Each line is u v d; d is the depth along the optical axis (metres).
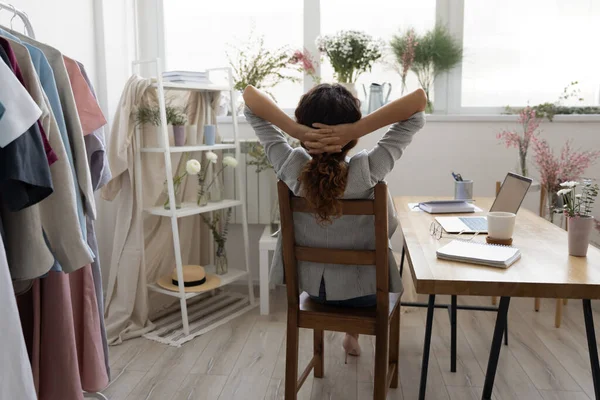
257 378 2.37
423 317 3.07
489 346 2.67
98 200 3.20
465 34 3.58
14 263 1.42
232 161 3.17
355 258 1.71
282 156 1.76
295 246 1.78
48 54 1.59
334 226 1.74
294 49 3.69
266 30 3.69
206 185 3.46
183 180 3.31
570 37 3.50
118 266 3.02
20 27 2.52
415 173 3.60
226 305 3.35
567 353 2.59
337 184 1.61
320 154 1.66
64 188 1.48
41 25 2.67
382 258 1.68
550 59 3.54
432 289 1.52
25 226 1.40
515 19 3.53
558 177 3.04
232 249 3.75
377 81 3.68
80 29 3.00
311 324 1.82
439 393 2.22
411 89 3.67
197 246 3.52
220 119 3.66
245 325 3.00
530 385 2.28
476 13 3.55
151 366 2.50
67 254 1.50
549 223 2.27
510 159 3.51
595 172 3.44
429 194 3.60
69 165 1.49
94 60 3.16
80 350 1.90
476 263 1.67
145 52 3.73
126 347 2.72
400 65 3.61
